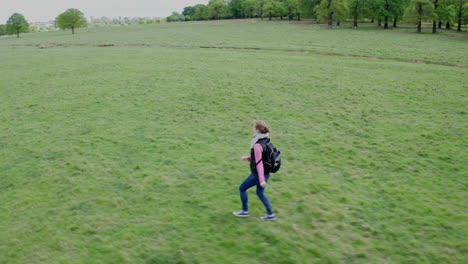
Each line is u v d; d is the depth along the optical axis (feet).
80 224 24.59
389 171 33.71
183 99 62.18
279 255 20.94
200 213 25.85
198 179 31.65
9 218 25.63
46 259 20.88
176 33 254.06
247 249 21.56
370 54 126.41
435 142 41.52
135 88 71.72
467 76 83.97
